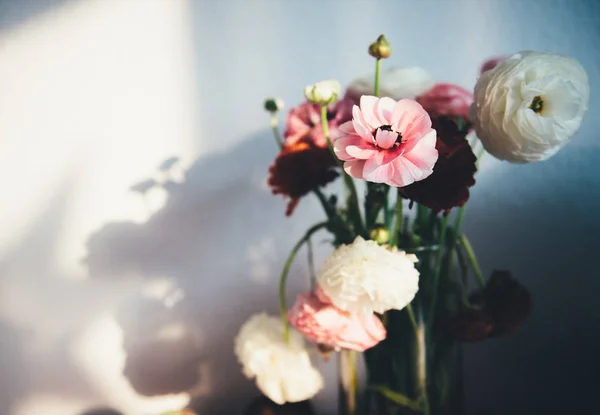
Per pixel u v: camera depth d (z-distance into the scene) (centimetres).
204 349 72
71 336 71
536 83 49
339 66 70
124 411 72
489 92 49
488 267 71
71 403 71
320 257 72
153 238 71
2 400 71
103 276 71
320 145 56
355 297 49
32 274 70
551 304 71
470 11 69
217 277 72
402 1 69
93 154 69
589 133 70
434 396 57
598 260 71
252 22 69
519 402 72
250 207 71
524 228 71
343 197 70
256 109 70
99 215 70
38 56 68
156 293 71
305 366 59
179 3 68
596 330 71
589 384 72
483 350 72
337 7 69
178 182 70
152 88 69
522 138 49
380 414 57
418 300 55
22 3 67
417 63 70
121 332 71
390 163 45
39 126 68
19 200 69
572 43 70
